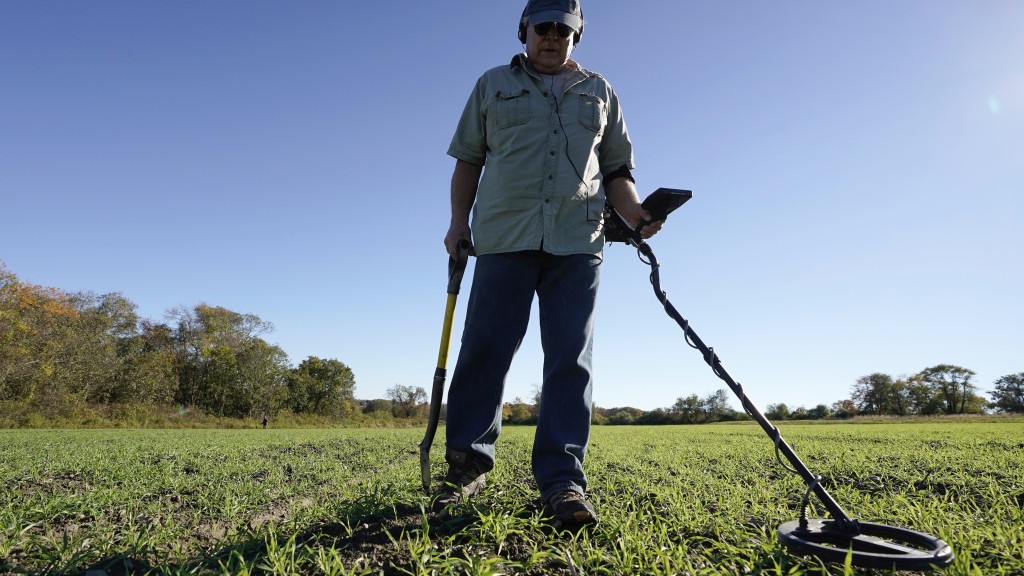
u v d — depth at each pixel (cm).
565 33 248
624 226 253
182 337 5200
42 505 253
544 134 244
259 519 268
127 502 293
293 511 249
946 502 274
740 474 404
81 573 169
